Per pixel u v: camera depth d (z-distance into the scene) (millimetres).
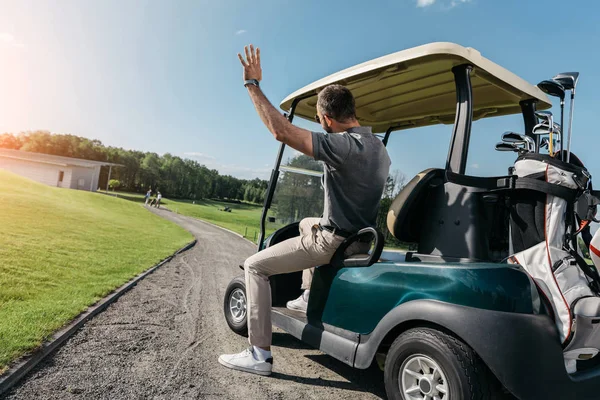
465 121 2762
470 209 2686
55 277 6031
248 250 16516
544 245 2389
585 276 2393
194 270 8859
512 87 3092
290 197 4078
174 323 4371
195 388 2777
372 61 3000
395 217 2939
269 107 2678
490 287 2223
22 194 25141
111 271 7219
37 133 130000
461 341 2223
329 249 2920
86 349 3348
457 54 2629
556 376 2104
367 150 2799
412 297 2479
